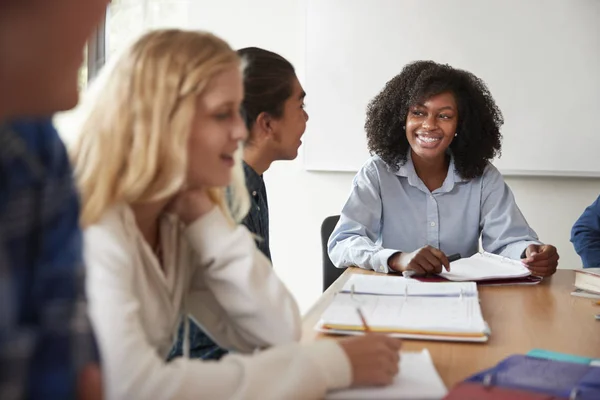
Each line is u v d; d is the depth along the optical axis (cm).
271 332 108
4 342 42
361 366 89
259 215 168
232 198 127
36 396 45
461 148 227
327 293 159
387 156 231
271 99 167
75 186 52
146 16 332
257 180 167
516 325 131
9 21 42
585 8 300
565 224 312
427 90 220
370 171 231
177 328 115
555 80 305
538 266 179
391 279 162
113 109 91
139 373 81
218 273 108
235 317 109
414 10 314
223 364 84
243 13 332
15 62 42
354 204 224
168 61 92
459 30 312
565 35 303
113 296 86
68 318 47
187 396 80
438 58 314
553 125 307
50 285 46
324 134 325
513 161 312
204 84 93
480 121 227
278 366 85
